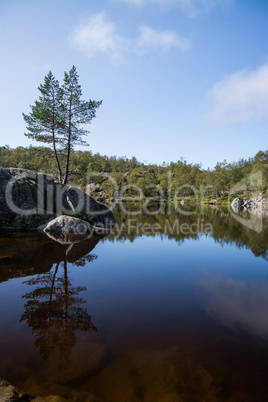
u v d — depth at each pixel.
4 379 3.46
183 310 5.97
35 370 3.77
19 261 9.70
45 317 5.46
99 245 13.58
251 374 3.75
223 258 11.31
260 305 6.31
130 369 3.81
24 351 4.24
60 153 27.42
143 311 5.88
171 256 11.59
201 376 3.68
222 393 3.35
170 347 4.42
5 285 7.33
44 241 13.23
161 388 3.44
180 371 3.79
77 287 7.37
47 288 7.22
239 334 4.91
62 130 25.53
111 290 7.22
